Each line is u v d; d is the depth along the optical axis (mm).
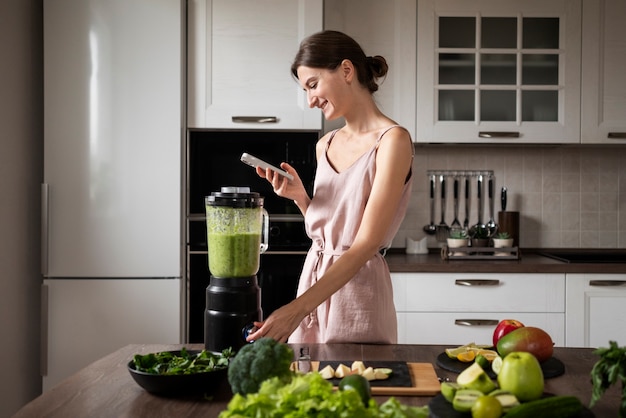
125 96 2988
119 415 1142
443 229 3578
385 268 1843
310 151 3152
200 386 1235
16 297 2951
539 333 1382
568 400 1026
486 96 3295
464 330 3031
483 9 3262
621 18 3260
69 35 2975
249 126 3109
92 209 2996
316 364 1410
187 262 3088
